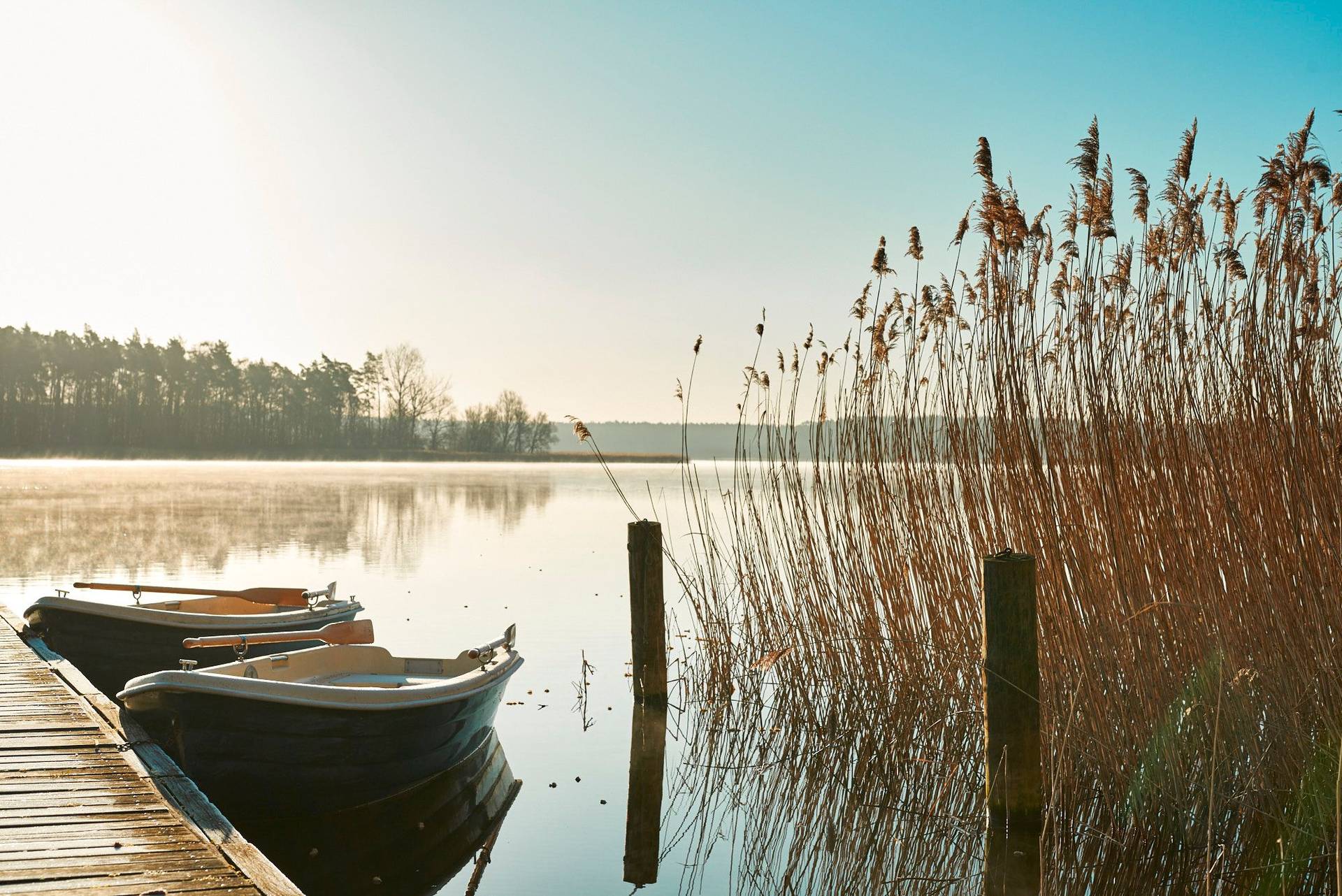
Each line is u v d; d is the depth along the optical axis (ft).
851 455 28.12
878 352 27.78
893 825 21.97
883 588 27.30
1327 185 20.53
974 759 24.97
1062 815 20.80
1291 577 19.60
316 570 61.41
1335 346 20.31
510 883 19.39
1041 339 22.97
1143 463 20.99
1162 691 20.33
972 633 25.09
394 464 303.48
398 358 337.31
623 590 55.06
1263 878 18.38
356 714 21.68
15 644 31.96
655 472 243.60
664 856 20.63
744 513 32.40
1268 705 19.57
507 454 350.84
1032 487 22.30
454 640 40.96
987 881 19.02
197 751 20.77
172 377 318.86
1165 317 21.57
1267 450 19.90
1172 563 20.52
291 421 334.24
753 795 24.08
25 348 297.33
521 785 24.94
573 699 32.53
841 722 28.19
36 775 18.86
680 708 31.35
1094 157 21.67
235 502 117.60
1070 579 21.71
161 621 31.37
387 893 18.92
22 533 77.51
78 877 14.25
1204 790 19.76
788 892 18.86
